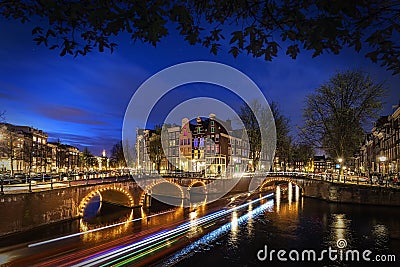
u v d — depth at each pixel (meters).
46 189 24.98
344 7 2.58
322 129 37.47
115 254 17.59
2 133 62.78
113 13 3.11
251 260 17.03
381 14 2.81
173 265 16.31
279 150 47.94
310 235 21.75
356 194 32.59
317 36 2.93
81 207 28.27
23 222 21.58
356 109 35.75
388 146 57.03
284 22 3.37
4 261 16.16
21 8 3.48
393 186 31.28
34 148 87.44
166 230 23.92
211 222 26.88
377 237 20.73
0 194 20.14
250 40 3.71
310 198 40.31
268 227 24.48
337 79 36.44
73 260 16.38
